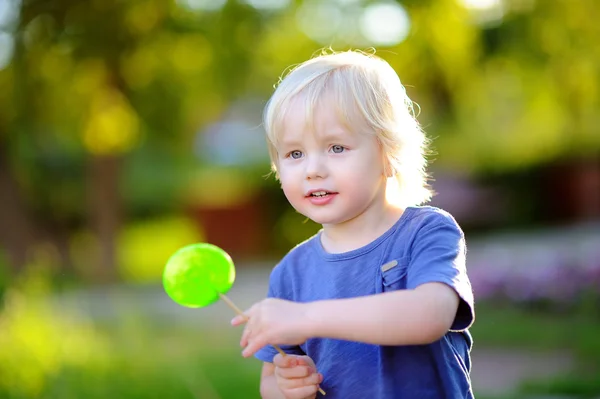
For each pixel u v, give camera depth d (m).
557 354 9.44
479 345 10.15
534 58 13.06
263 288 16.80
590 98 13.62
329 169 3.02
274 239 25.38
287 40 16.70
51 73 15.78
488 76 13.95
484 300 12.55
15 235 19.08
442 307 2.73
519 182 25.50
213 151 31.84
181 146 20.30
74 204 23.09
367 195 3.04
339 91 3.03
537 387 7.62
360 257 3.08
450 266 2.85
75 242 22.84
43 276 9.41
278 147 3.14
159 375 7.67
